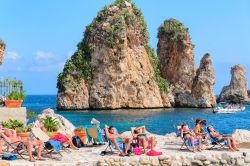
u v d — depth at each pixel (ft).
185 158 51.03
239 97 435.53
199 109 320.91
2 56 109.60
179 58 364.38
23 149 50.06
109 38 300.40
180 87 359.66
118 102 300.40
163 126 166.61
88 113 257.34
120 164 49.14
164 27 375.04
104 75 301.02
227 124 189.67
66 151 54.95
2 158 48.37
